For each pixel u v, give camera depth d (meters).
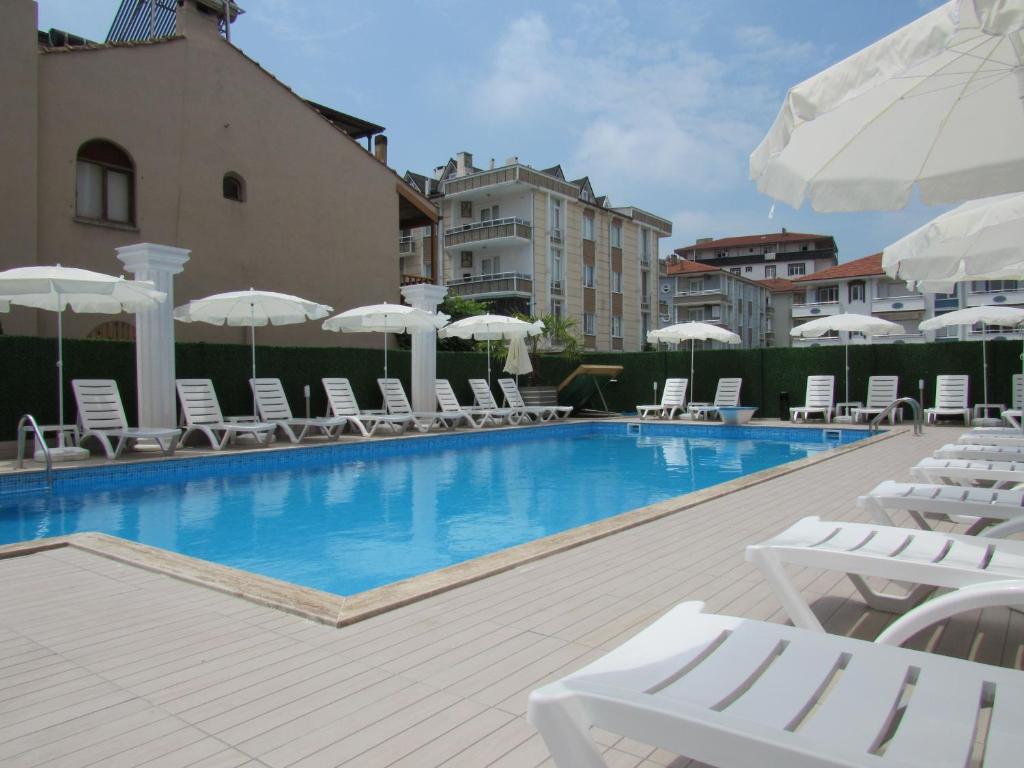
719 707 1.69
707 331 17.58
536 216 35.03
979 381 16.38
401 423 14.65
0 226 11.88
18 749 2.37
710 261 80.81
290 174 17.05
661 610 3.70
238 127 15.89
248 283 16.08
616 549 5.00
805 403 18.34
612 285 39.56
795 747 1.43
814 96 2.96
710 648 2.04
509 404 18.20
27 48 12.28
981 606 2.39
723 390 18.75
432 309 16.45
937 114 3.91
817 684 1.80
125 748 2.37
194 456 10.28
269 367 13.80
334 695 2.75
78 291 8.91
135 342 11.73
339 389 14.31
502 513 7.80
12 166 12.04
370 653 3.18
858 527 3.58
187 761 2.28
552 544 5.00
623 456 12.88
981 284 39.59
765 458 12.58
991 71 3.66
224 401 13.04
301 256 17.30
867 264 44.22
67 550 5.20
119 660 3.14
